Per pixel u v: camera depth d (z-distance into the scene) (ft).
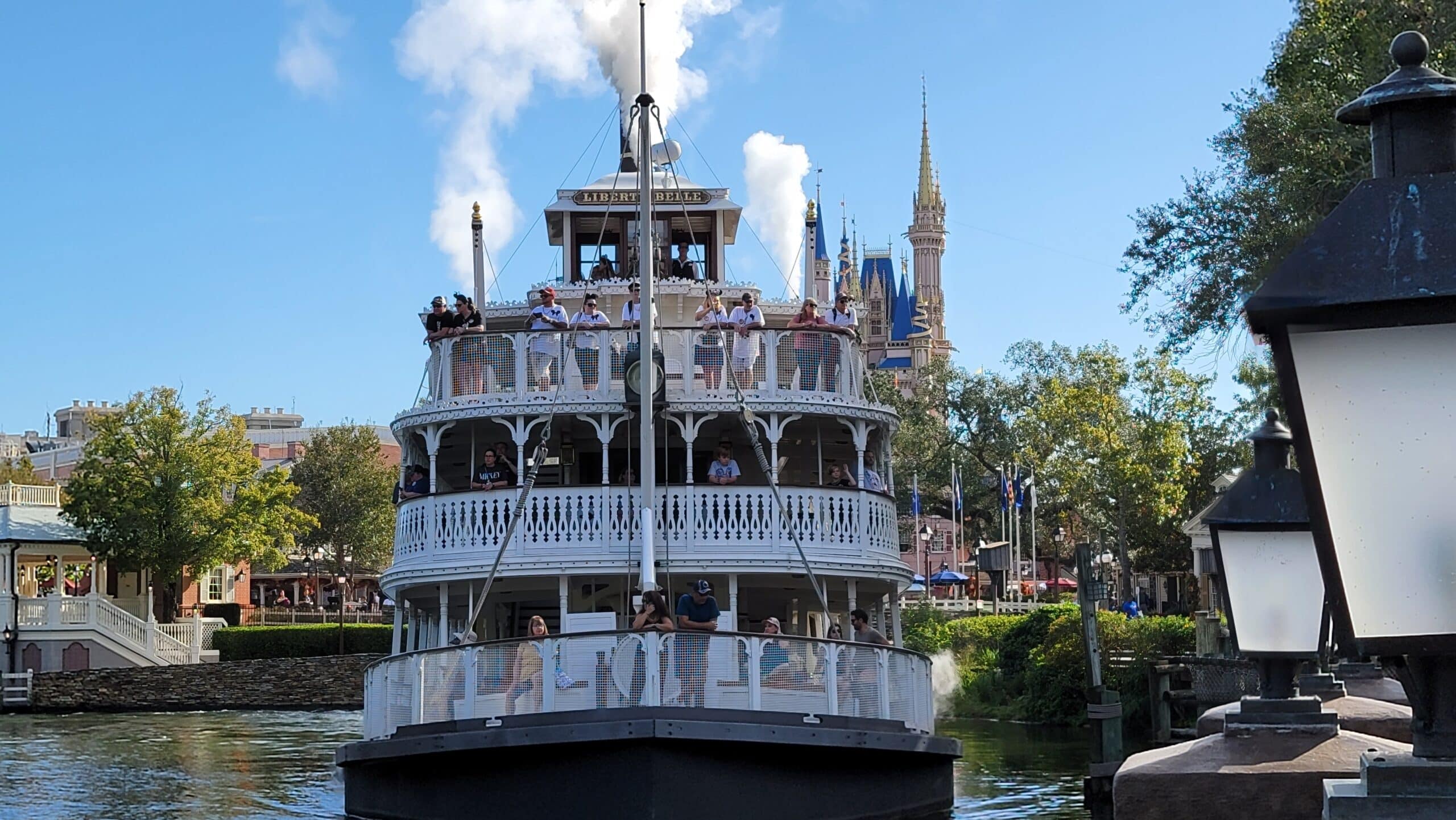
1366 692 44.34
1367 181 15.47
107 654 211.20
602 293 91.25
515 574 77.36
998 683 164.55
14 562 230.48
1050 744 123.03
